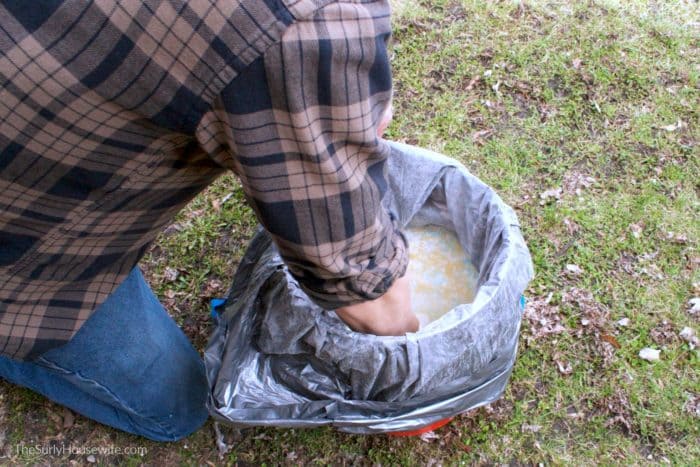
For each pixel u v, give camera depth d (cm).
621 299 167
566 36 223
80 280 86
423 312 152
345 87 54
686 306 166
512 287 115
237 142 55
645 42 221
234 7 48
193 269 176
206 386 144
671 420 149
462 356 107
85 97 54
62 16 50
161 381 129
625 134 198
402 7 233
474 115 205
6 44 52
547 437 149
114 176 65
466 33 225
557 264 174
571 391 154
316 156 56
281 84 51
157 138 60
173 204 78
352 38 53
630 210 182
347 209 62
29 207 68
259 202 61
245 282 128
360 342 104
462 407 122
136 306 118
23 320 87
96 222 73
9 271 78
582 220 180
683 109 204
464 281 153
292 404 115
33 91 54
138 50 50
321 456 149
